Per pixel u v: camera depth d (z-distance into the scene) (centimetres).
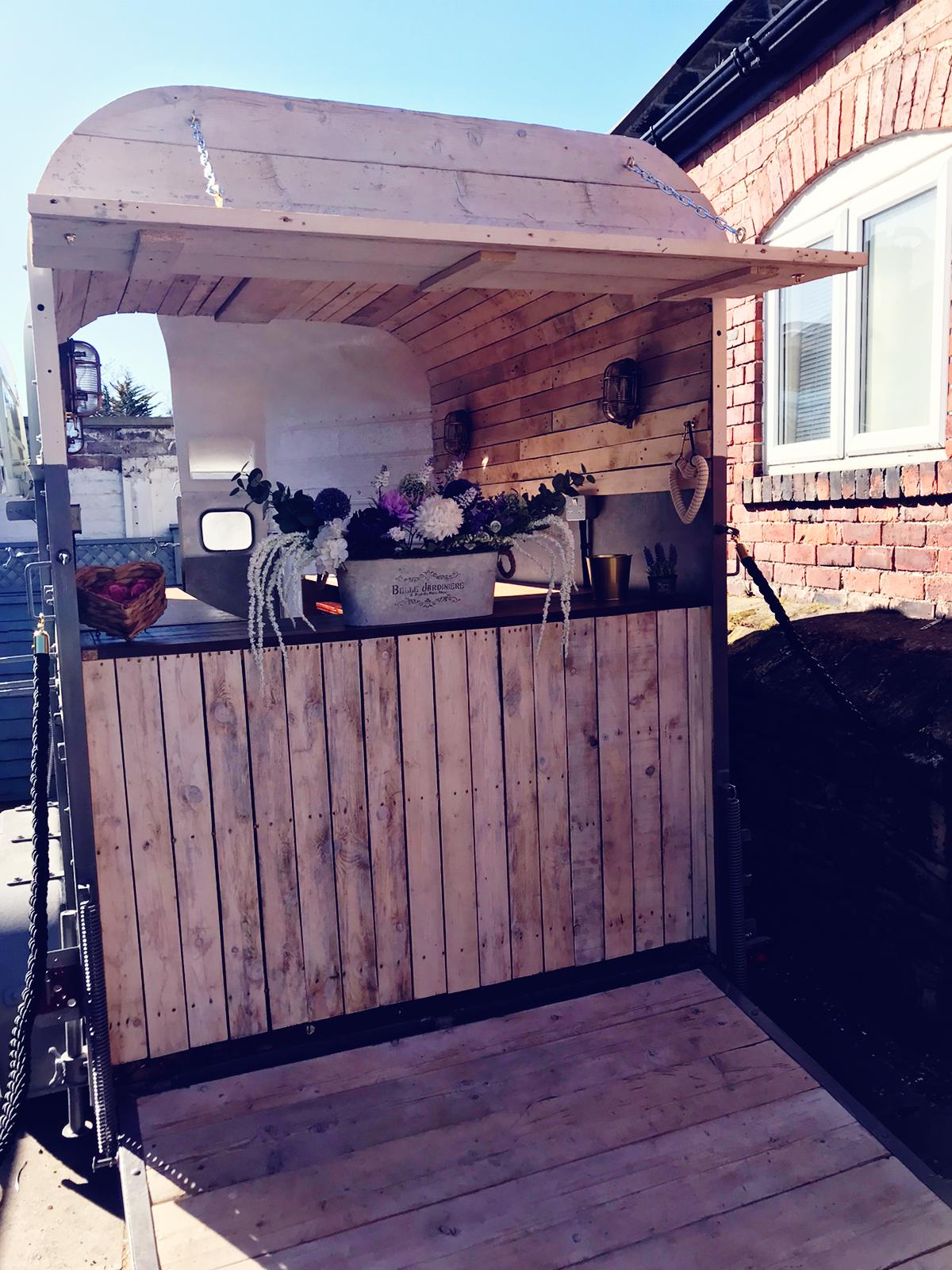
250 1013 318
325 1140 280
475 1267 237
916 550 398
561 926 359
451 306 459
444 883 340
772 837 425
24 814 472
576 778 357
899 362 421
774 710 417
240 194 290
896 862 353
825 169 452
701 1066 310
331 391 503
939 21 378
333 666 319
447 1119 288
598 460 430
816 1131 282
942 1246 242
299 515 327
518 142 330
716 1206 254
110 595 295
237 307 429
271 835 316
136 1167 271
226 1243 245
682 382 370
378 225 254
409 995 338
